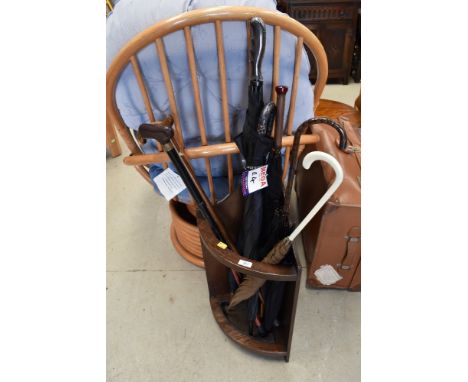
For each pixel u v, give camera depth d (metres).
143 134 0.66
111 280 1.22
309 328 1.05
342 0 2.03
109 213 1.52
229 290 1.09
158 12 0.62
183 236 1.19
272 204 0.78
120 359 0.99
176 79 0.69
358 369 0.95
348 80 2.44
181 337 1.04
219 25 0.60
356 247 0.97
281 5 2.19
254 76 0.63
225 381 0.93
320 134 1.08
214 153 0.77
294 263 0.73
